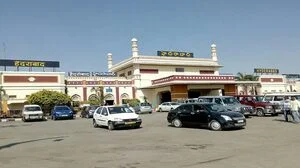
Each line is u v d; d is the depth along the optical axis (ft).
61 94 149.18
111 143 43.39
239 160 28.45
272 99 89.81
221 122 53.67
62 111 117.29
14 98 153.99
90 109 123.13
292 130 49.75
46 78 162.61
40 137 55.93
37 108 116.98
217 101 79.82
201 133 51.01
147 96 184.96
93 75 182.19
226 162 27.86
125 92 182.19
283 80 229.86
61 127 77.66
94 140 47.62
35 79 160.25
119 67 200.13
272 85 223.92
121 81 181.98
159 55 194.49
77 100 171.94
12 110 151.43
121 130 62.39
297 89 241.14
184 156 31.68
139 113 138.10
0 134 64.18
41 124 93.04
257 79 217.56
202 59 205.16
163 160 30.12
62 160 32.30
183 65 197.47
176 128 61.31
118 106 68.95
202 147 36.78
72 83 171.83
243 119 55.01
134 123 64.08
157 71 189.88
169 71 193.77
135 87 182.70
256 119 73.82
